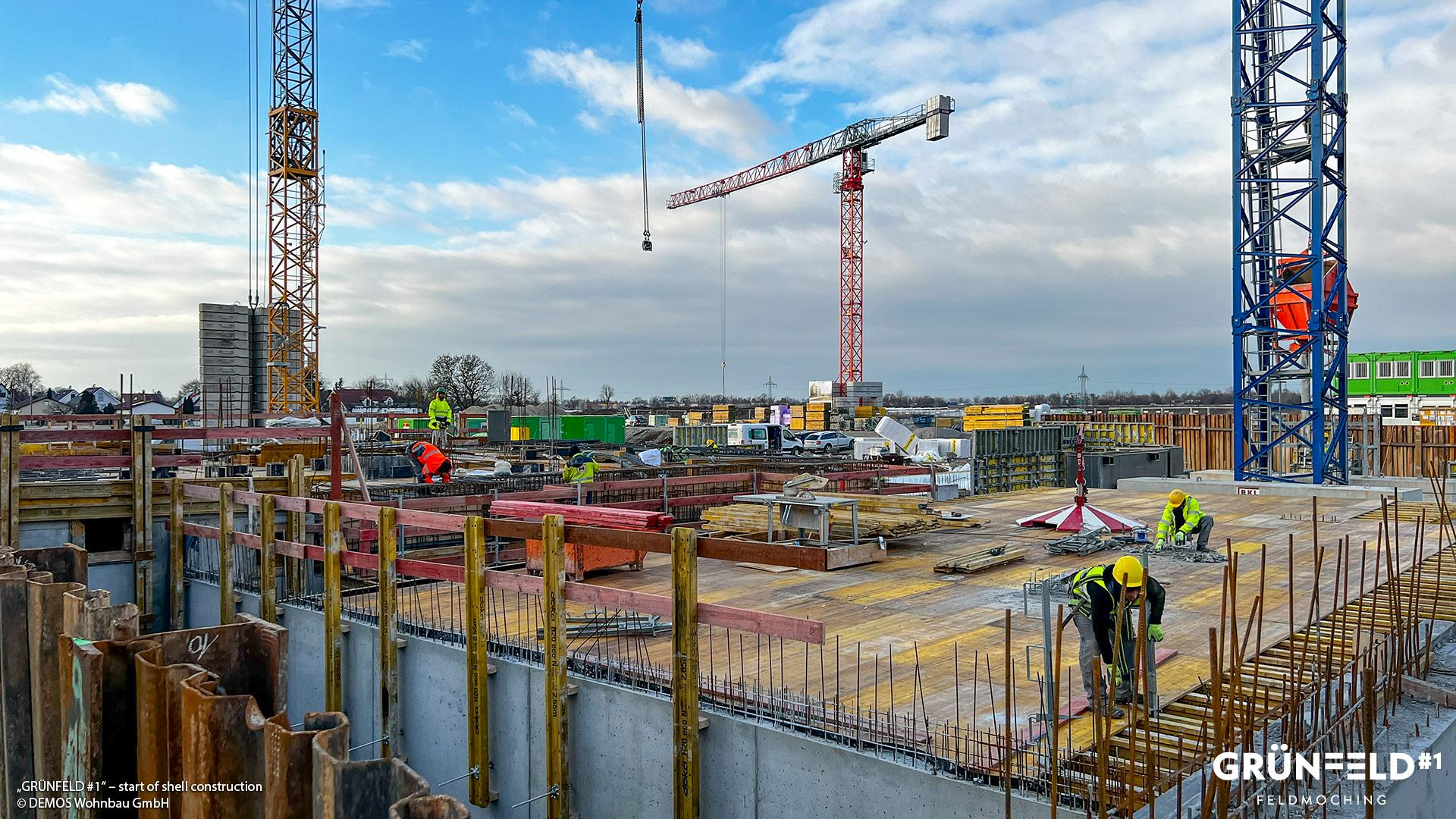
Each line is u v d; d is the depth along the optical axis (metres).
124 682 7.97
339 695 12.91
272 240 61.00
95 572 16.19
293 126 61.50
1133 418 45.09
